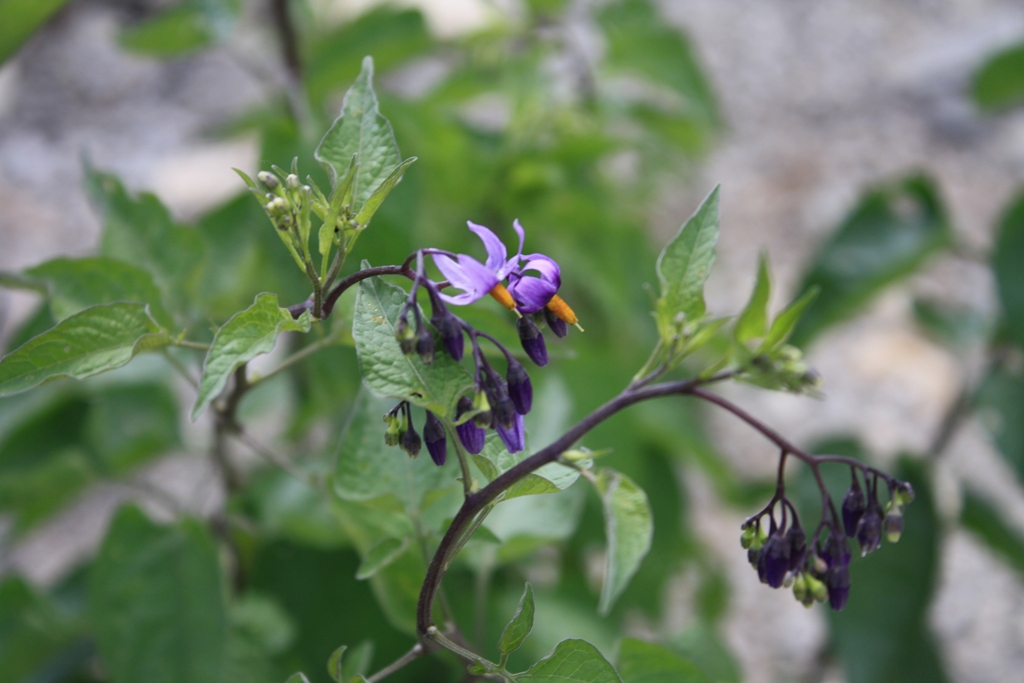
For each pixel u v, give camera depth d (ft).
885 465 1.99
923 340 3.39
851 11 4.60
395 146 1.26
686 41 2.04
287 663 1.65
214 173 3.50
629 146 1.86
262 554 1.71
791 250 3.61
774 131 4.06
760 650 2.72
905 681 1.93
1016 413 2.01
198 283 1.52
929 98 4.14
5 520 2.91
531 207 1.89
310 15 2.04
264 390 1.94
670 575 2.19
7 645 1.69
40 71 3.96
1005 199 3.76
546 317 1.22
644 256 2.07
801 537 1.26
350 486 1.35
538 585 1.75
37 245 3.35
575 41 2.32
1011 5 4.58
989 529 2.04
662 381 1.96
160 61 4.04
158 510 2.82
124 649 1.51
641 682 1.36
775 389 1.23
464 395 1.21
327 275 1.23
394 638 1.67
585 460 1.22
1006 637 2.72
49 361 1.25
